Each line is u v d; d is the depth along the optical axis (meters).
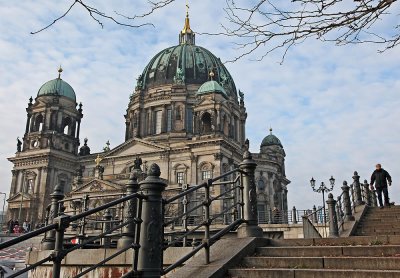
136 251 7.86
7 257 41.41
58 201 16.98
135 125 88.44
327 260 9.26
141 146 80.94
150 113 87.62
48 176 84.94
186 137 81.44
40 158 86.25
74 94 96.00
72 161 89.81
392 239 11.31
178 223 42.28
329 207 19.83
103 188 69.25
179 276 9.17
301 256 10.20
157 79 91.75
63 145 89.94
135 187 13.94
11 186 87.75
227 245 10.88
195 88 88.31
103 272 13.03
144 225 8.02
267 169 88.44
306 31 6.59
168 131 84.50
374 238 11.46
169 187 68.62
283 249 10.45
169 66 92.44
